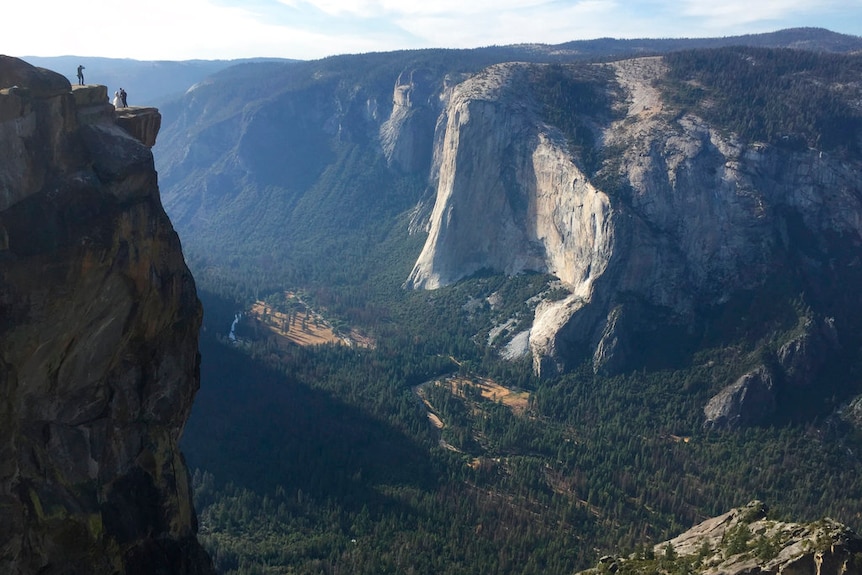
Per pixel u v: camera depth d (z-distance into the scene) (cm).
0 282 2955
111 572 3250
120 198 3328
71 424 3241
